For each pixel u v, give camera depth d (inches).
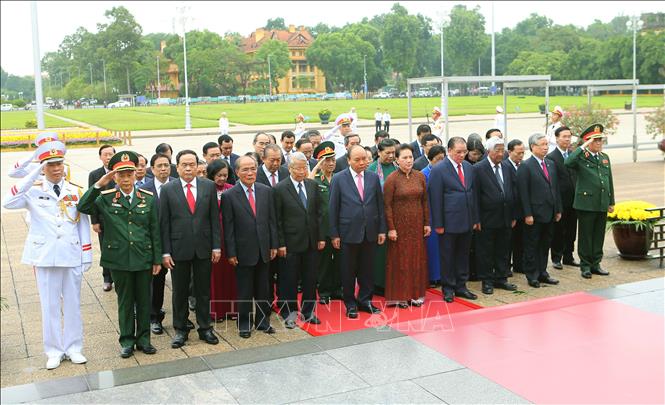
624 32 4382.4
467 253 301.9
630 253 361.4
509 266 331.3
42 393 206.8
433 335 250.5
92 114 2994.6
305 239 270.8
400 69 4781.0
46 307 236.8
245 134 1518.2
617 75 2960.1
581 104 790.5
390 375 214.2
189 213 247.8
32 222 235.6
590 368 215.3
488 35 4842.5
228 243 257.8
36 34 1144.8
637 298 288.7
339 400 196.7
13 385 219.6
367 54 4726.9
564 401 192.4
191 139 1418.6
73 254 237.3
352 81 4756.4
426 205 292.0
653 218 354.6
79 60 5216.5
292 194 270.5
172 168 331.0
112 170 236.2
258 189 262.7
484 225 305.3
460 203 291.9
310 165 353.1
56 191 238.2
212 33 4534.9
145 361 237.0
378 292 317.7
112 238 236.7
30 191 234.7
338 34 4618.6
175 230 246.8
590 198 321.7
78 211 236.8
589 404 190.2
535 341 240.7
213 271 281.1
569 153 351.9
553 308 279.4
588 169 323.0
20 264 411.2
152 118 2377.0
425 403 193.6
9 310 311.1
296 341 248.8
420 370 217.5
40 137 242.8
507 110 720.3
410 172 286.4
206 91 4439.0
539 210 310.3
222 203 260.2
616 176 685.9
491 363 221.6
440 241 297.7
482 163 308.0
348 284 278.8
